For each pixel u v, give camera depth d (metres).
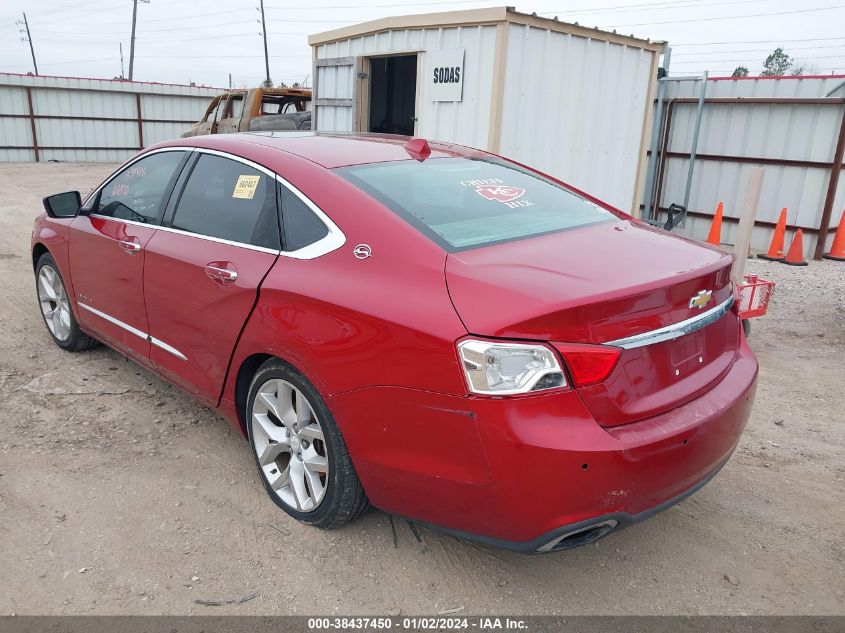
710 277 2.51
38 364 4.69
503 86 7.08
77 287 4.38
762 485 3.36
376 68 10.52
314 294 2.62
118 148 26.31
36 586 2.57
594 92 8.05
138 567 2.69
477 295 2.25
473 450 2.20
